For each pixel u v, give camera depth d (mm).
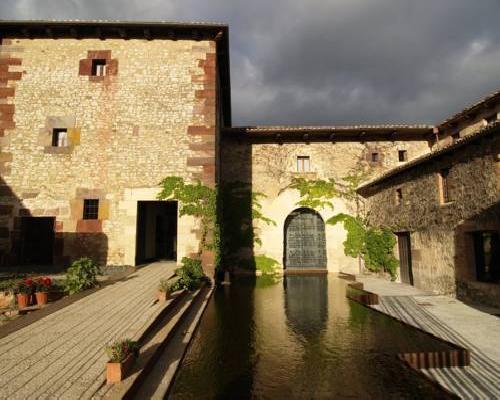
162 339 5031
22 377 3582
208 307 8258
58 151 11047
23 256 10891
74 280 7426
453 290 8609
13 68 11422
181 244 10695
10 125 11094
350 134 15172
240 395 4051
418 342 5703
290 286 11312
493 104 11242
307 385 4301
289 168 15219
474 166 7684
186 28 11500
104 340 4609
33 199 10805
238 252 14555
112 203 10883
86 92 11406
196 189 10992
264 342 5809
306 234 15383
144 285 8039
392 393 4105
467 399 3832
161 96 11500
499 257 7289
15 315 6312
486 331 5918
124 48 11719
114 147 11141
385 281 12008
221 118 15992
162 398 3678
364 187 13914
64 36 11648
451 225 8602
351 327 6629
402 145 15391
